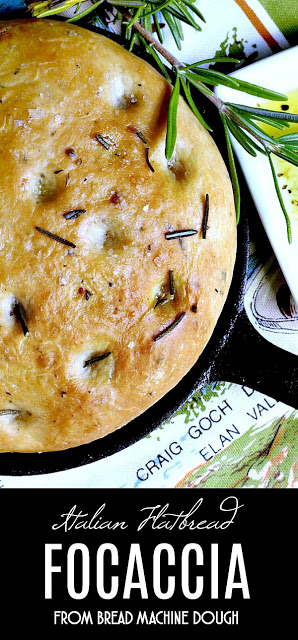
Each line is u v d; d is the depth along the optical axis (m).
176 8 0.54
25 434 0.54
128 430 0.59
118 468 0.69
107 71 0.51
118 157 0.50
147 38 0.54
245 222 0.60
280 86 0.62
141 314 0.51
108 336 0.51
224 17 0.64
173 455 0.68
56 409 0.52
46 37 0.51
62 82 0.50
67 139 0.50
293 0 0.64
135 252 0.50
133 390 0.52
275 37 0.64
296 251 0.62
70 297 0.50
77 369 0.51
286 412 0.68
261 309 0.66
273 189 0.61
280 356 0.60
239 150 0.61
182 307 0.52
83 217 0.49
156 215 0.50
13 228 0.49
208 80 0.53
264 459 0.68
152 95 0.52
